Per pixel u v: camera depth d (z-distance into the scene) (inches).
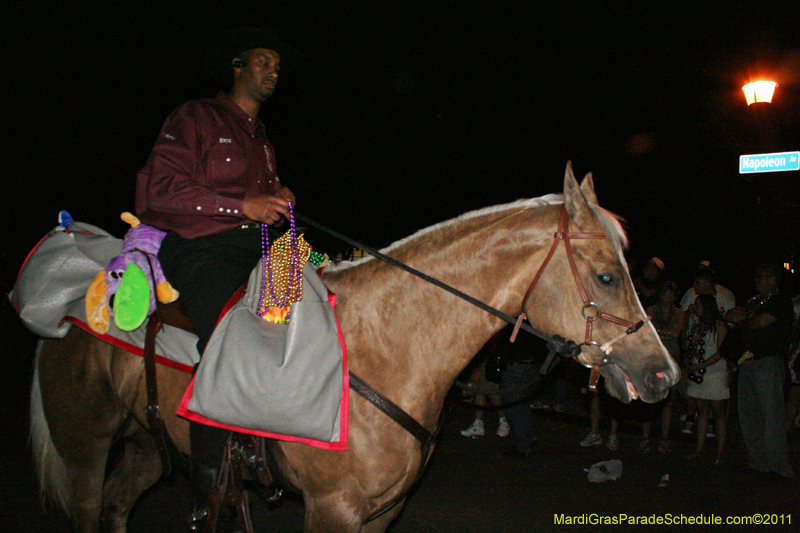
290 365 101.5
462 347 115.0
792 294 477.7
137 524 208.7
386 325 114.8
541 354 296.7
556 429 365.1
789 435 346.9
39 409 138.5
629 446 328.2
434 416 116.6
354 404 110.7
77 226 137.4
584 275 107.4
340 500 110.9
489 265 113.9
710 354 293.3
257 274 111.1
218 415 103.7
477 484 257.9
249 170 121.0
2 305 573.9
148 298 112.8
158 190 112.7
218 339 106.6
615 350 106.5
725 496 245.6
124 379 125.8
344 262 124.6
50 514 210.5
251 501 233.9
